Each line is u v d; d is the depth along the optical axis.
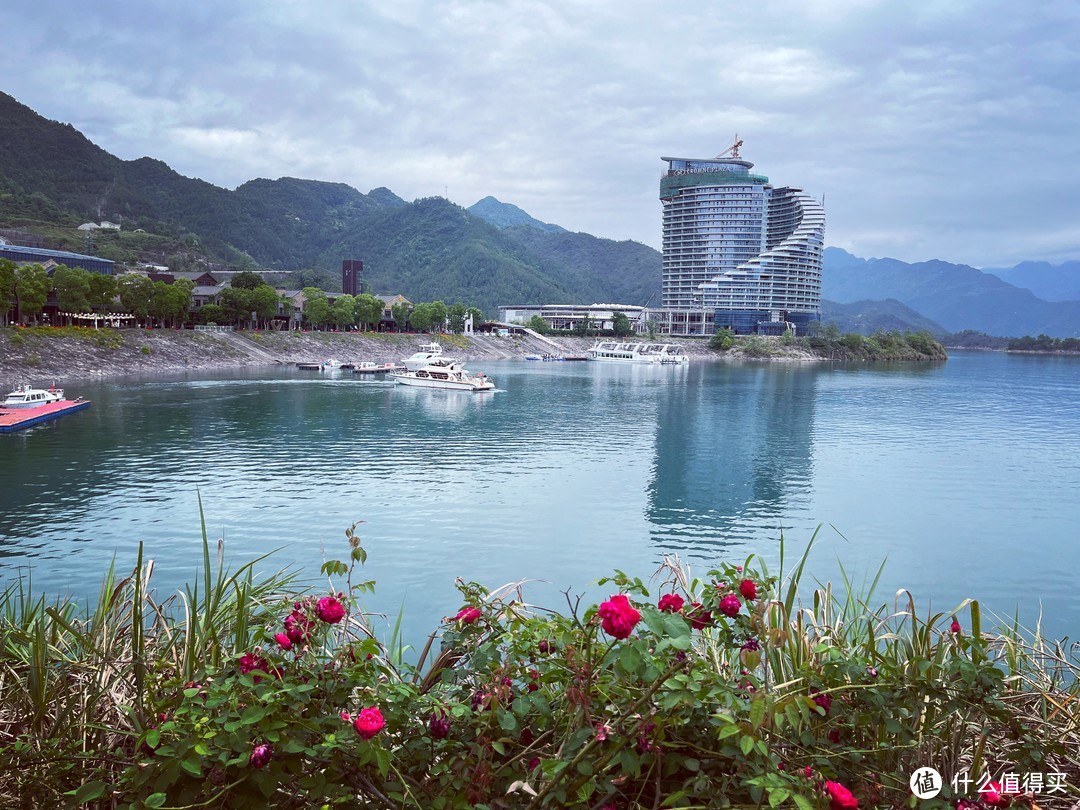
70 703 4.70
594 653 4.15
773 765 3.81
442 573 27.23
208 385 98.88
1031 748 4.45
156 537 30.59
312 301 163.88
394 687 4.20
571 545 31.30
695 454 54.84
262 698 3.83
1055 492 43.62
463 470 47.12
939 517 37.62
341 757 4.05
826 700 4.49
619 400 96.06
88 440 54.69
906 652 5.38
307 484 41.84
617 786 4.09
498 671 4.20
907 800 4.18
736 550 31.39
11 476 42.28
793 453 56.00
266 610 5.84
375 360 162.75
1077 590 27.52
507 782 4.07
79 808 4.18
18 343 99.75
